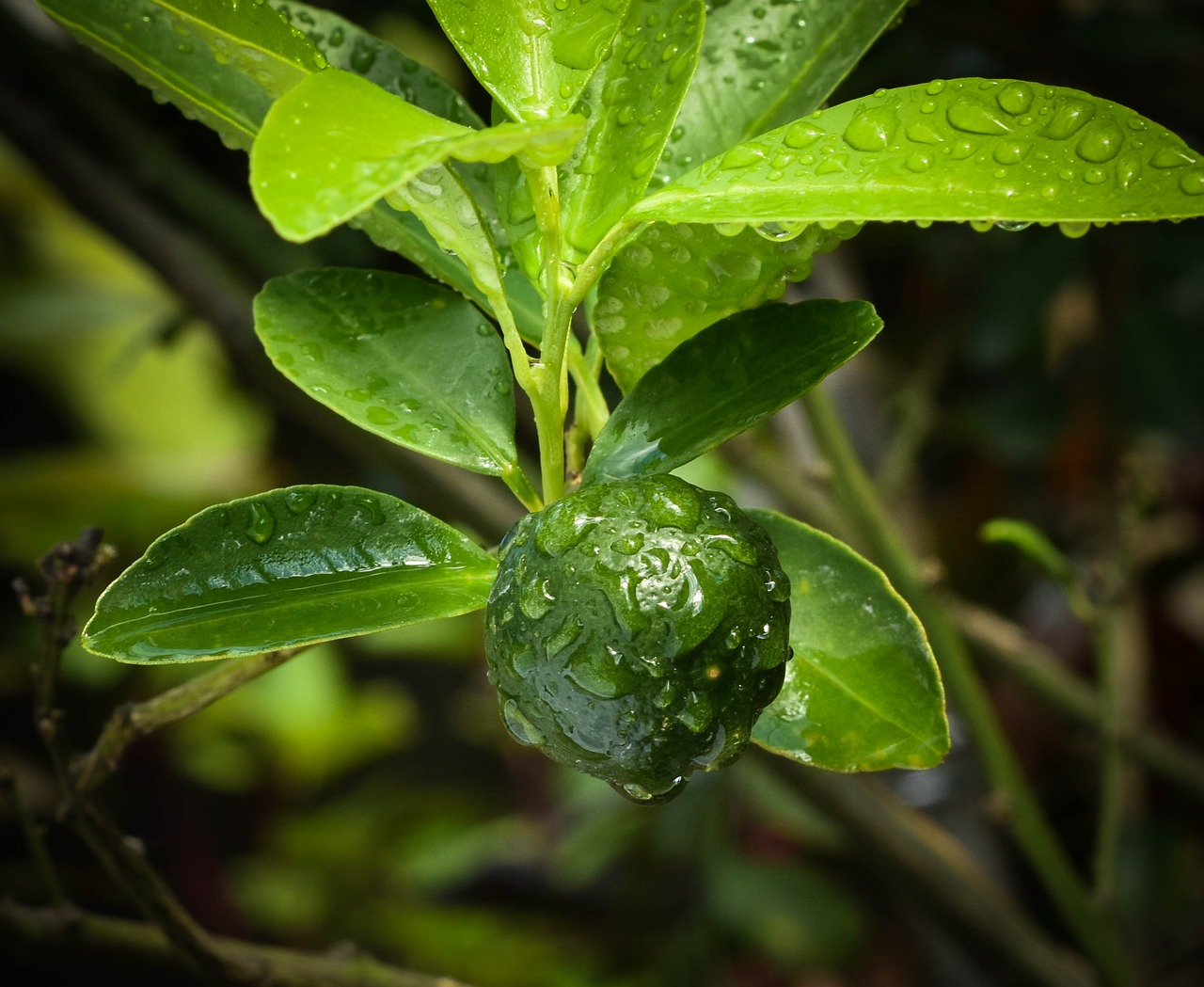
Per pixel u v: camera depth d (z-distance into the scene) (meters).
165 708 0.33
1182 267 0.64
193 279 0.49
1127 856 0.72
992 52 0.57
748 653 0.28
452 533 0.30
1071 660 0.75
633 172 0.29
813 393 0.44
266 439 0.70
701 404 0.30
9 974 0.44
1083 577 0.68
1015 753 0.76
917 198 0.27
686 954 0.72
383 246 0.32
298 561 0.29
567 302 0.29
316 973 0.38
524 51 0.29
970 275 0.73
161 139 0.53
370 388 0.31
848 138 0.28
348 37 0.32
